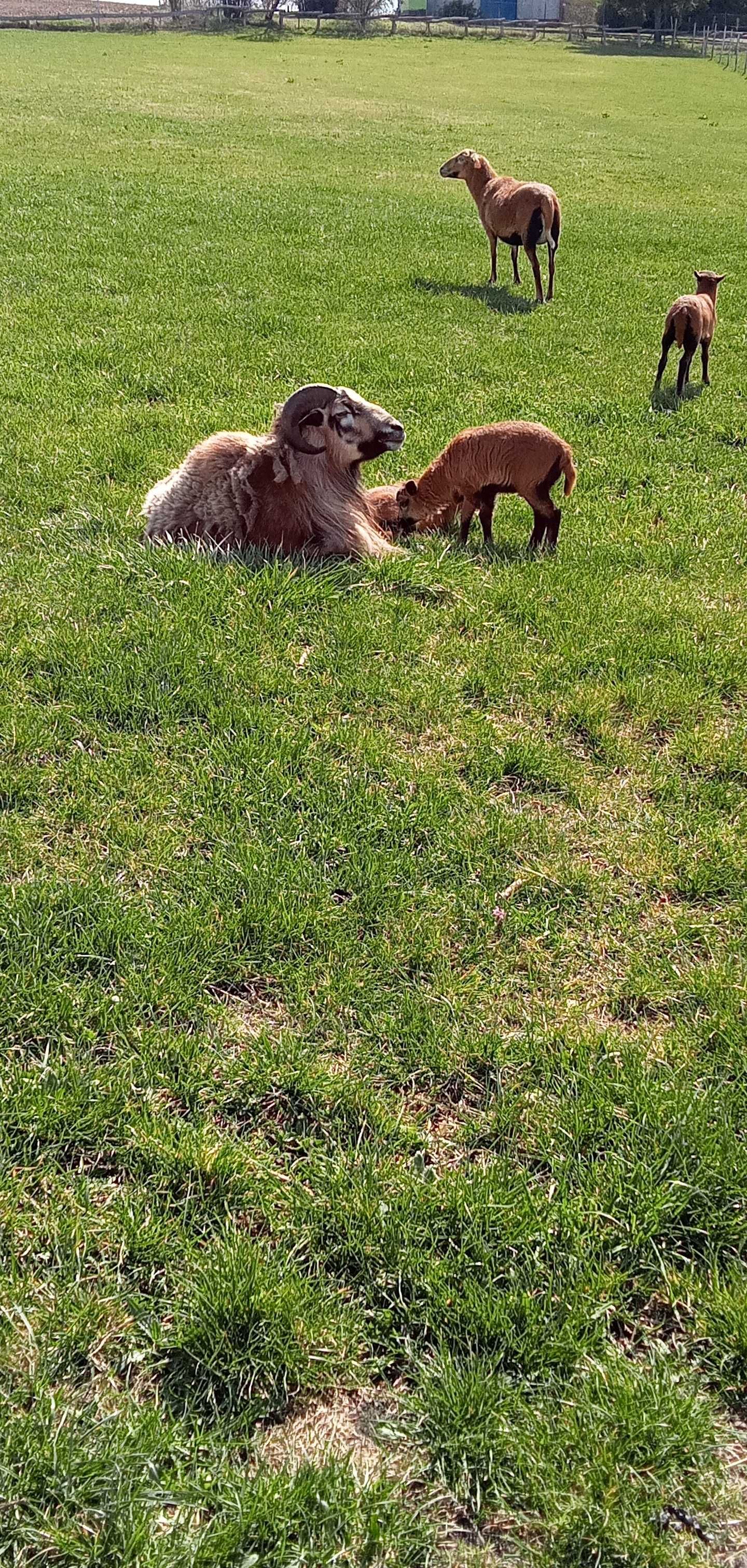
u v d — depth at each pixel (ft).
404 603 21.86
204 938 13.96
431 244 62.69
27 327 40.83
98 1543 8.41
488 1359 9.73
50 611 20.75
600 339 45.44
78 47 192.34
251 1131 11.94
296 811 16.44
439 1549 8.63
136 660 19.16
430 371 38.55
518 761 17.66
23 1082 11.97
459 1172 11.41
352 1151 11.66
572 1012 13.46
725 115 149.79
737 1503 8.93
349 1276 10.55
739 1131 11.96
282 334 42.06
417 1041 12.85
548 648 21.18
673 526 27.40
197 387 35.06
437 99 148.87
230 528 23.12
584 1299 10.25
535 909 14.85
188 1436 9.29
